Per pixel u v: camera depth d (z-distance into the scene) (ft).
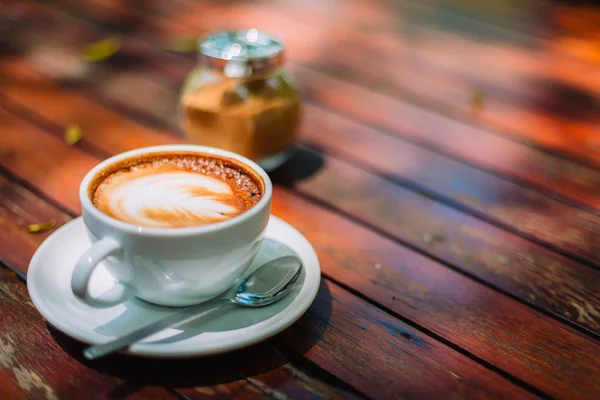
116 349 1.42
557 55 3.10
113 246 1.48
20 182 2.09
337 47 3.11
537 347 1.61
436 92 2.76
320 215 2.02
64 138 2.33
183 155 1.74
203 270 1.52
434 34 3.28
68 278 1.61
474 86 2.81
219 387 1.48
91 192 1.59
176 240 1.47
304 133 2.44
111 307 1.56
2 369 1.49
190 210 1.59
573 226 2.03
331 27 3.31
